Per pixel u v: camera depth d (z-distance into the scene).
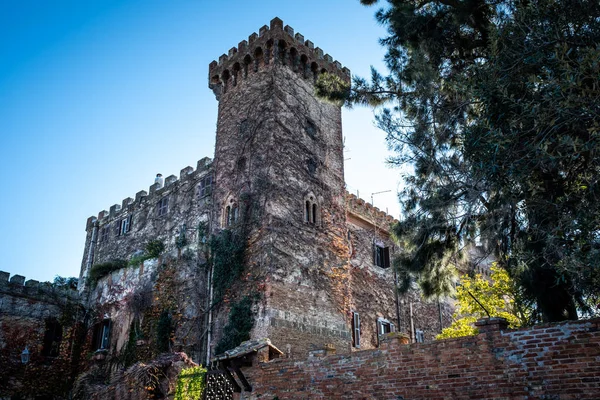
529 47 11.79
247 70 30.34
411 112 15.41
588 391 9.05
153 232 34.72
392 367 11.73
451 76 15.93
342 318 25.73
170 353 21.00
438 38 16.70
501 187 12.30
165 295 27.64
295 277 24.30
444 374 10.85
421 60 15.62
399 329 32.06
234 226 25.77
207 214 30.41
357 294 30.12
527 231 12.83
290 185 26.38
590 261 9.95
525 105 10.95
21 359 29.66
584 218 10.18
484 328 10.59
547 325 9.84
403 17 16.77
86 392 27.05
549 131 10.73
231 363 15.10
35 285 31.91
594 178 10.62
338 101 18.34
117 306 30.92
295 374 13.62
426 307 35.38
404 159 15.24
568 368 9.38
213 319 24.36
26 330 30.58
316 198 27.50
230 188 27.30
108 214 40.81
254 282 23.53
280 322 22.58
